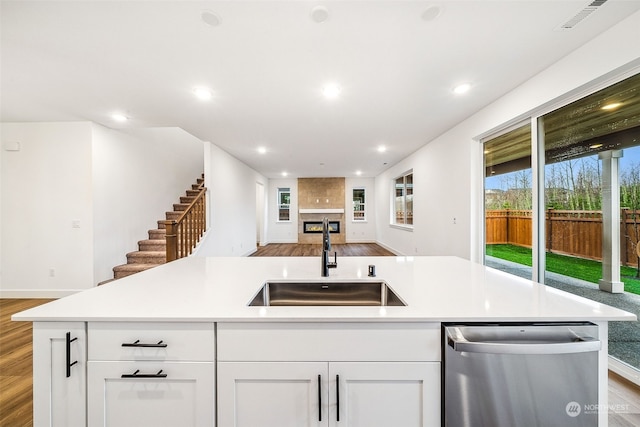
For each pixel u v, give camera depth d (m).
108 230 3.76
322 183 9.14
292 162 6.42
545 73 2.20
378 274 1.50
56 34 1.76
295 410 0.89
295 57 2.04
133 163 4.24
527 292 1.14
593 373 0.85
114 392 0.89
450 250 3.87
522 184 2.68
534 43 1.87
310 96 2.75
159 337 0.89
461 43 1.87
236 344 0.89
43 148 3.49
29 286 3.51
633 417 1.42
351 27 1.71
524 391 0.85
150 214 4.64
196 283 1.31
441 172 4.14
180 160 5.56
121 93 2.66
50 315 0.88
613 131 1.79
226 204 5.30
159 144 4.89
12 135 3.49
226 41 1.85
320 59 2.07
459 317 0.87
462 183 3.53
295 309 0.94
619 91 1.75
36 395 0.89
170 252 3.41
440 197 4.18
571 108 2.10
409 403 0.89
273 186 9.19
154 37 1.80
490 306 0.96
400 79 2.38
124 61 2.09
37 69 2.20
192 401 0.89
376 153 5.49
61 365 0.89
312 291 1.42
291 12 1.58
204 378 0.88
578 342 0.82
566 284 2.14
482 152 3.31
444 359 0.87
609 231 1.81
